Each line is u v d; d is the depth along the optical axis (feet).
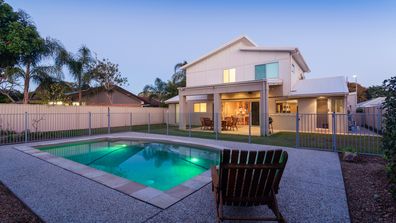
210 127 51.80
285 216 9.75
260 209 10.60
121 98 77.51
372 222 9.21
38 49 44.34
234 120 48.98
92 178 15.06
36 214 10.03
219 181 9.27
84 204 11.05
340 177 15.14
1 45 33.99
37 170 17.28
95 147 34.71
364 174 15.79
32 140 34.04
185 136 39.45
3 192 12.92
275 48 46.85
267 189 9.60
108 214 10.00
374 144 28.68
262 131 39.37
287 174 15.93
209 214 10.00
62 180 14.83
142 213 10.09
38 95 52.54
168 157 28.43
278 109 49.65
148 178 19.94
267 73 48.80
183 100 51.85
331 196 11.91
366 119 50.19
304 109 45.75
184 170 22.48
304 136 38.17
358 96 93.35
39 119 44.21
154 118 70.64
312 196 11.93
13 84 49.57
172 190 12.85
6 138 33.19
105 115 57.16
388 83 11.51
